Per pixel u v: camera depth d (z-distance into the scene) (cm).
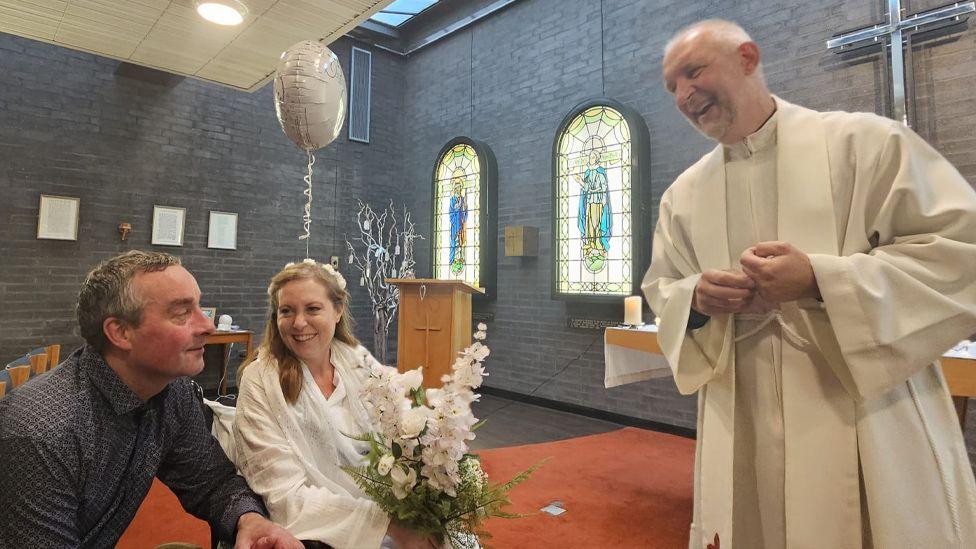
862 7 327
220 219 535
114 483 96
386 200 652
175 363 93
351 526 97
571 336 470
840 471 89
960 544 84
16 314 433
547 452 341
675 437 379
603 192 448
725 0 385
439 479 91
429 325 384
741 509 105
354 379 129
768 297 90
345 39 626
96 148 474
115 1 288
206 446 116
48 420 85
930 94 304
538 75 513
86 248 466
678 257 124
